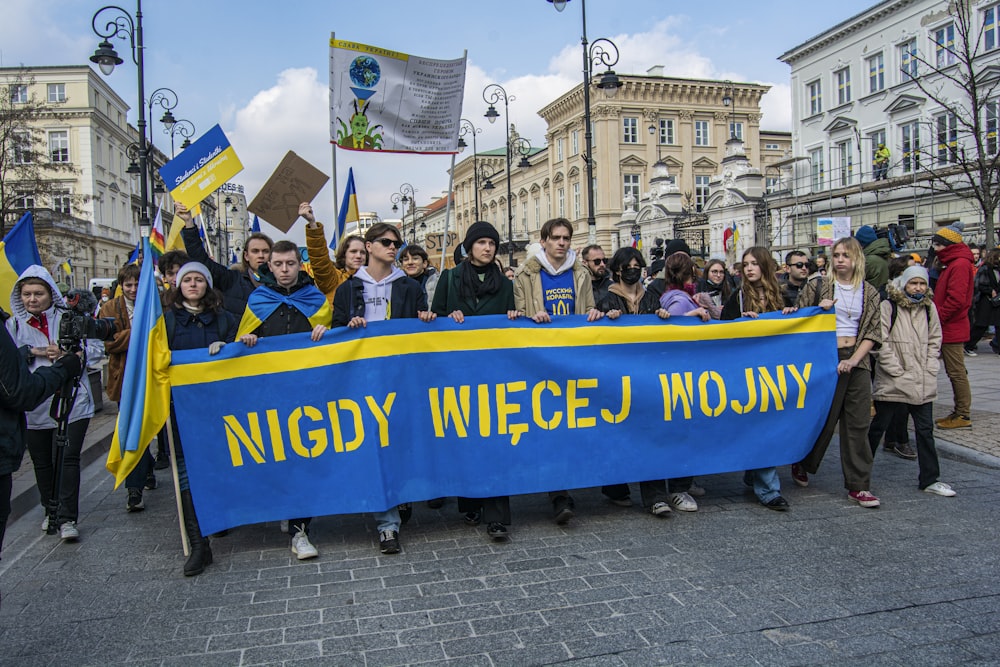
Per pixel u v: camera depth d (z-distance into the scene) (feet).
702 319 16.90
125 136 193.26
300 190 20.44
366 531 16.07
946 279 23.22
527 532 15.61
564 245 16.52
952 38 79.77
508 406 15.62
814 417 17.29
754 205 87.51
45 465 16.20
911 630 10.75
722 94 167.12
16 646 10.94
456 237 45.11
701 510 16.92
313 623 11.42
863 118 93.25
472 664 10.03
